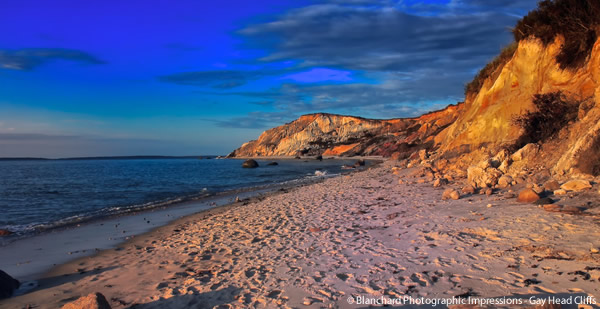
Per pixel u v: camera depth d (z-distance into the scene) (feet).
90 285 19.84
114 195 72.43
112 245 30.35
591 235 17.47
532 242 17.94
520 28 51.80
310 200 44.75
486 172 37.58
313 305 14.26
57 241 32.40
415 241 21.35
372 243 22.24
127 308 15.93
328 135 398.62
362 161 162.81
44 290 19.60
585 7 39.91
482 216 24.61
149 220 42.32
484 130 54.03
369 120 382.22
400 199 37.24
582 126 32.53
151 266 22.54
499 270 15.29
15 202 63.31
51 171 195.72
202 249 25.50
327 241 23.97
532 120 40.52
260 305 14.89
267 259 21.42
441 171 53.83
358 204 37.68
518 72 50.70
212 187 86.38
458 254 17.99
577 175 28.66
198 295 16.72
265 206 43.55
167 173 160.35
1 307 17.34
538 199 26.12
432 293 14.02
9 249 29.63
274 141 471.21
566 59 41.96
